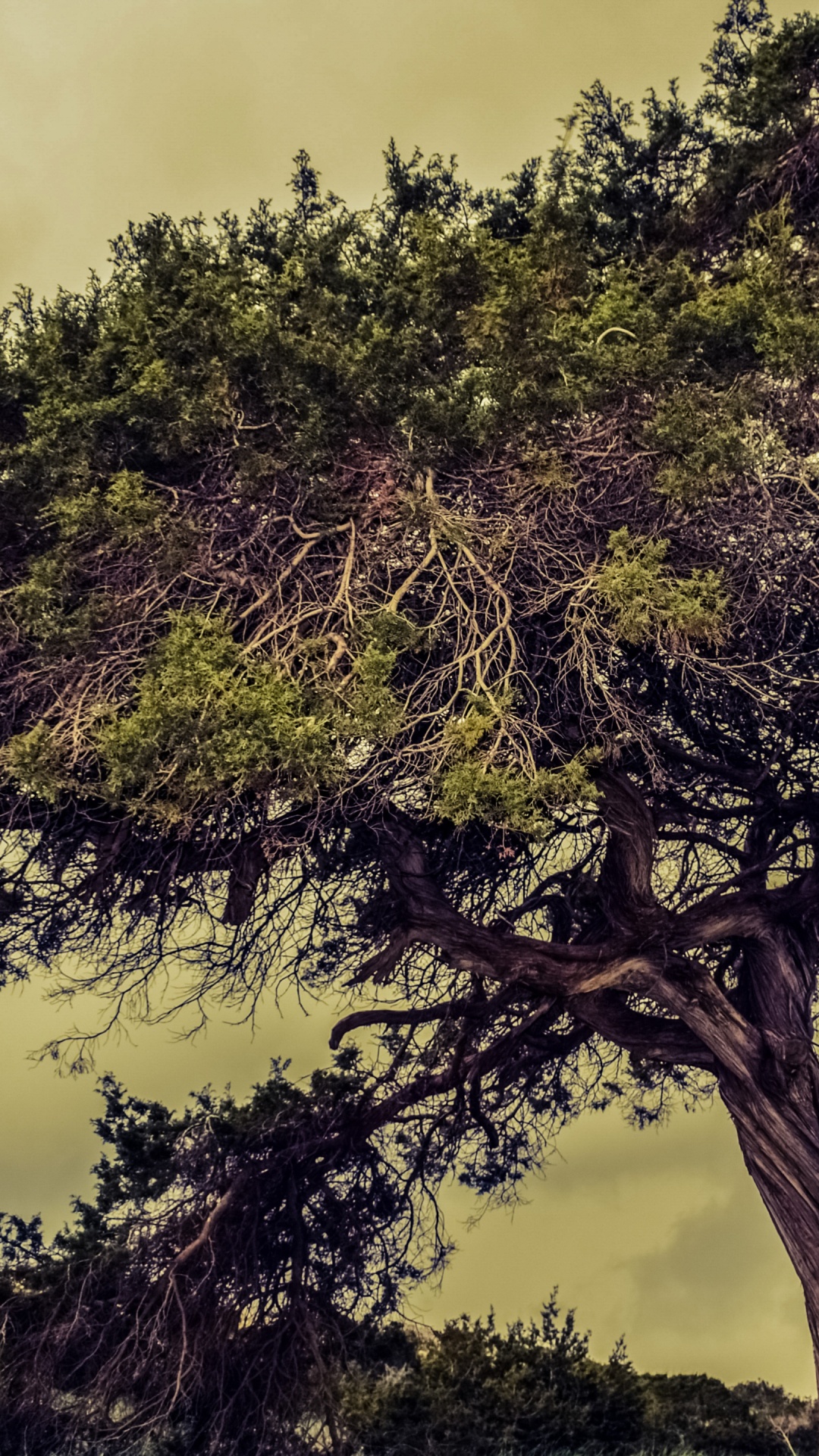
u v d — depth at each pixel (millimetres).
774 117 10617
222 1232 13156
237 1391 12492
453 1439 13516
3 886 9984
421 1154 14289
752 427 9211
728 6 10984
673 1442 14602
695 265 11250
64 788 8805
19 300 11062
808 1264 10938
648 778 11438
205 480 9945
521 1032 13414
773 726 10562
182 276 10258
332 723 8430
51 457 9844
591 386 9078
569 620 9039
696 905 11461
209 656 8469
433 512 9000
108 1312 12570
